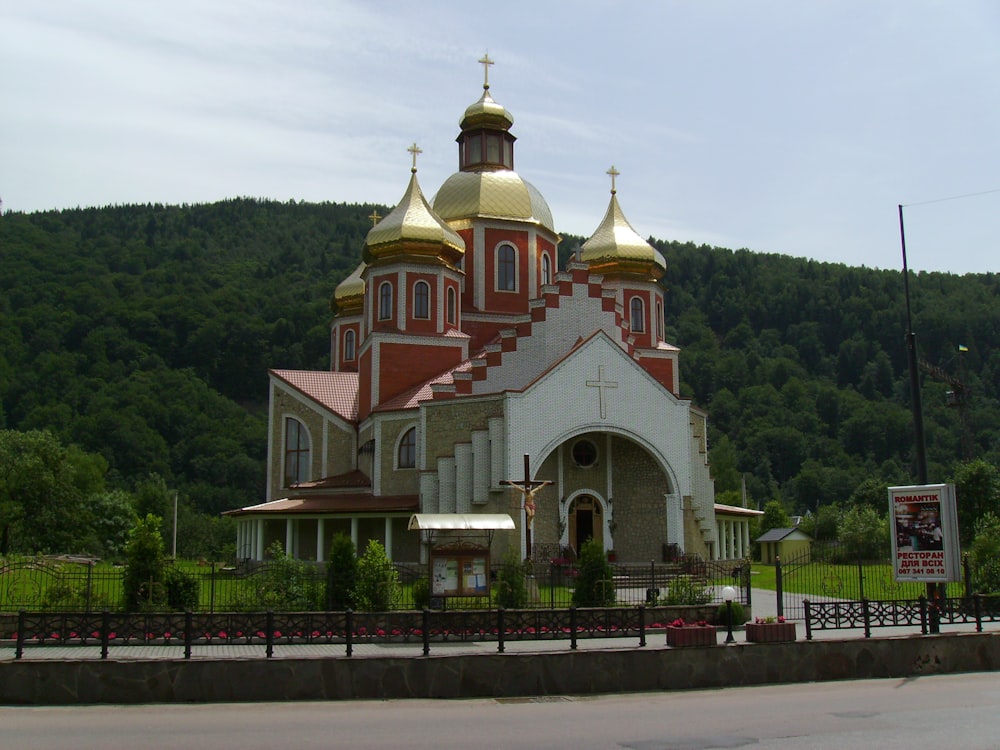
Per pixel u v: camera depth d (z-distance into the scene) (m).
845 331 172.75
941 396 146.62
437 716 16.28
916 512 25.12
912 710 16.36
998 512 62.88
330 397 55.53
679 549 42.12
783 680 20.02
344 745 13.80
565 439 41.25
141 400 127.19
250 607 27.31
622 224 57.38
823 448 142.50
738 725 15.23
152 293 155.88
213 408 133.50
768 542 88.12
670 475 42.66
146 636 22.98
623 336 46.47
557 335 44.06
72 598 27.83
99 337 136.88
